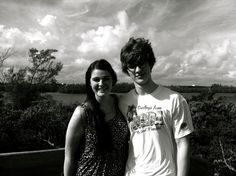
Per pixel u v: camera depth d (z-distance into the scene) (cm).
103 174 216
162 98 215
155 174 204
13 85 1090
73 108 895
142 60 212
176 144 222
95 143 216
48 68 1344
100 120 215
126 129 224
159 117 211
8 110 794
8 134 709
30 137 723
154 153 208
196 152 643
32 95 1116
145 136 212
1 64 1198
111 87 223
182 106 211
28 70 1269
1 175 317
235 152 547
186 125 211
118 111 229
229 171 508
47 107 862
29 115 757
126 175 216
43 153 338
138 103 222
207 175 323
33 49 1322
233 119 916
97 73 215
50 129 761
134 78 219
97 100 222
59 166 347
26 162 329
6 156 320
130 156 219
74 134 220
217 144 620
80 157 225
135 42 220
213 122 875
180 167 207
